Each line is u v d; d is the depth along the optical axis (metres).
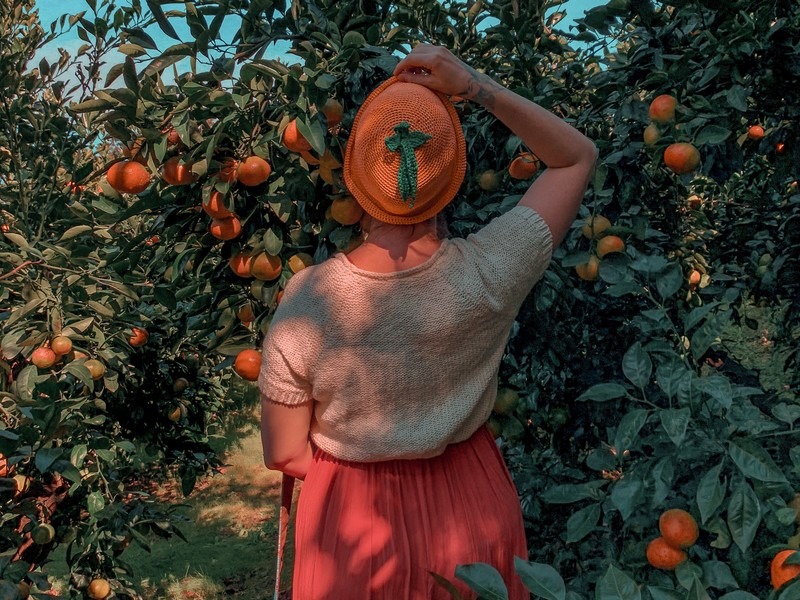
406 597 1.11
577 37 3.10
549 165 1.20
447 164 1.09
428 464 1.17
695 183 4.23
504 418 2.46
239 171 2.28
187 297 2.76
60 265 3.16
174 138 2.25
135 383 4.12
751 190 4.67
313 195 2.36
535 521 2.69
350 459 1.14
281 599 5.56
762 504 1.62
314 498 1.17
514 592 1.20
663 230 3.30
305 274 1.13
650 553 1.68
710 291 3.72
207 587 5.84
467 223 2.59
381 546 1.12
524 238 1.11
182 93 2.23
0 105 4.29
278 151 2.39
